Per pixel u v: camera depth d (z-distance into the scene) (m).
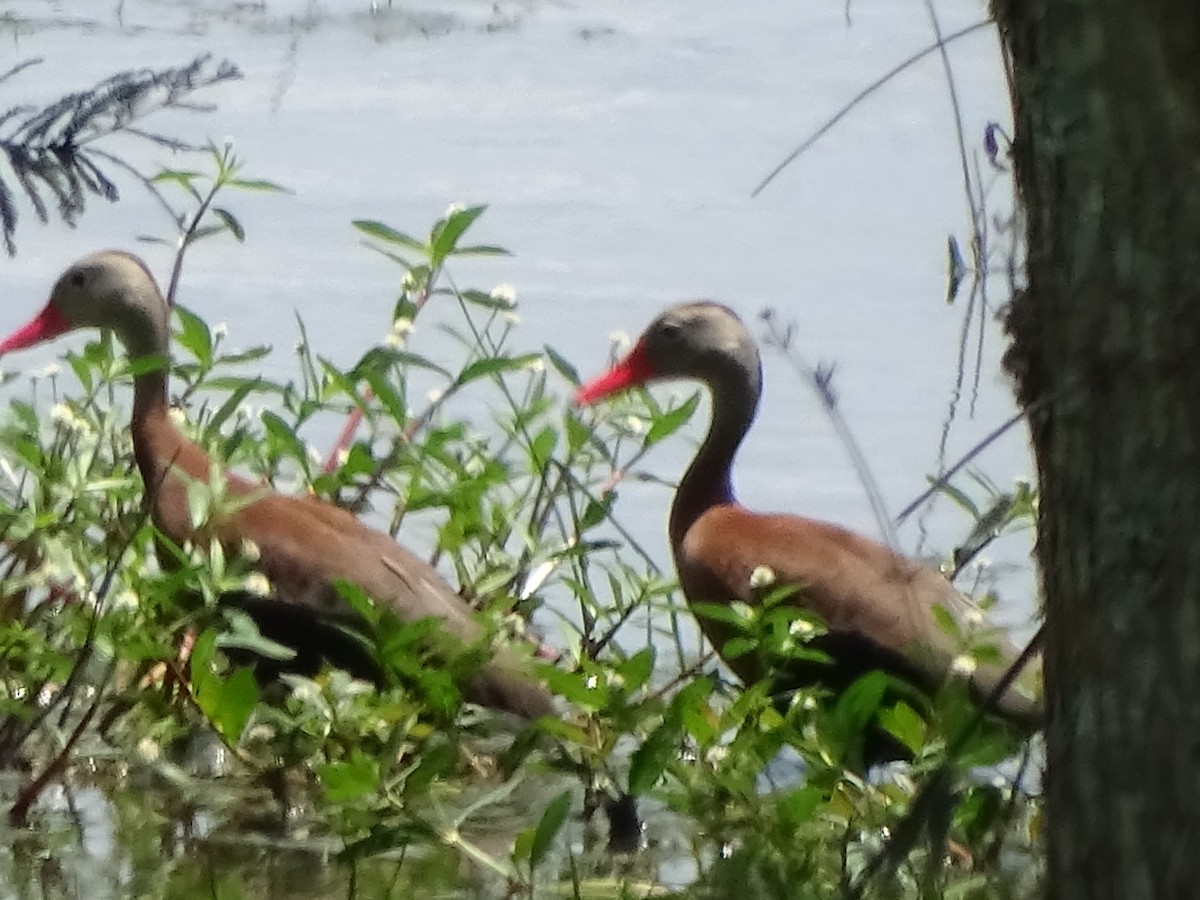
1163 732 6.02
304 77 21.00
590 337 16.14
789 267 17.55
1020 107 6.19
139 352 12.21
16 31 20.69
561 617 10.52
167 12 21.53
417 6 22.16
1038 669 9.74
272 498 10.88
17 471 12.62
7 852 9.20
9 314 16.06
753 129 20.62
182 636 10.48
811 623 10.07
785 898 7.87
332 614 10.41
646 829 9.64
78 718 10.54
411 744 9.75
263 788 9.81
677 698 8.63
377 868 9.05
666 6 23.56
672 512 11.79
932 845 7.12
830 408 11.87
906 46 21.17
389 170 19.48
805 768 9.46
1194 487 5.90
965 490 13.68
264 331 16.17
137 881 8.91
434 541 12.45
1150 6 5.81
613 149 20.17
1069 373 6.07
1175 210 5.85
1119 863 6.14
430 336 16.19
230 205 18.69
